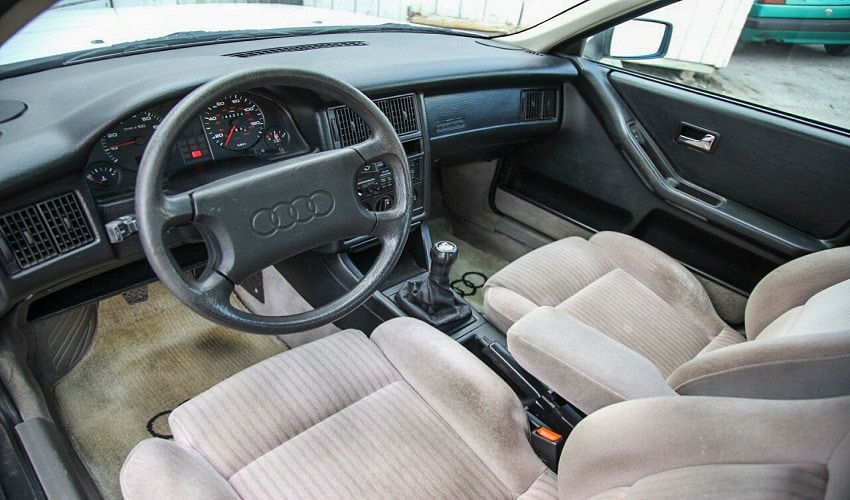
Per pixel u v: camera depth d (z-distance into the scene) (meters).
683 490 0.59
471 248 2.39
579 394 0.93
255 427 0.97
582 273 1.53
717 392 0.92
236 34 1.68
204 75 1.21
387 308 1.52
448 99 1.63
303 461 0.93
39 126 1.03
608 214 1.96
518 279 1.47
